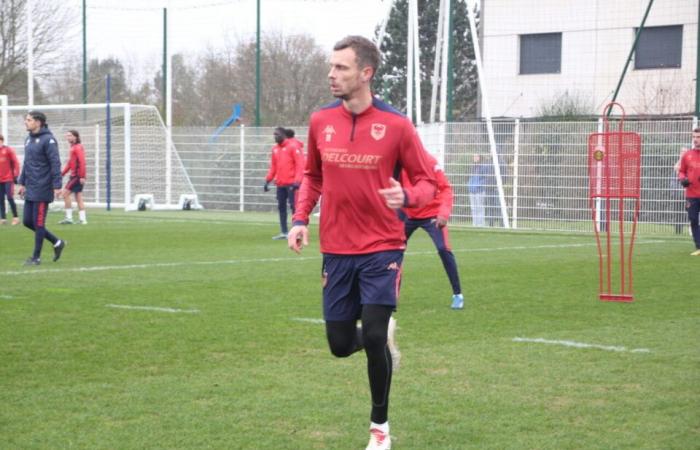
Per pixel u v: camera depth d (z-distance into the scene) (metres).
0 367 6.70
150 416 5.46
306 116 39.72
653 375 6.48
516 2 33.88
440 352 7.30
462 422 5.38
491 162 22.31
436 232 9.46
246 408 5.65
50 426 5.24
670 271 13.01
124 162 29.69
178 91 40.31
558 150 21.56
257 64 29.02
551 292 10.78
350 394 6.00
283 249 16.09
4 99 28.91
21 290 10.62
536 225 21.91
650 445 4.91
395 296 4.99
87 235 18.91
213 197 29.38
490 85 34.44
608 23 32.38
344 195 4.97
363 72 4.92
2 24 37.12
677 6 31.16
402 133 4.95
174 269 12.86
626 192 10.30
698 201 15.73
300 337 7.87
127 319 8.70
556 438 5.05
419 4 43.12
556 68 33.47
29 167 13.25
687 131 20.08
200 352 7.26
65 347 7.41
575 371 6.62
